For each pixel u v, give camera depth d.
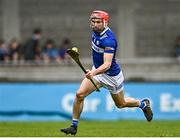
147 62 53.81
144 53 61.66
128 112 44.50
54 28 62.59
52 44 56.09
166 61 55.88
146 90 45.28
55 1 62.75
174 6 62.16
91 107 44.44
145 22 61.75
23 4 62.53
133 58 61.41
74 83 45.84
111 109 44.44
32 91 45.16
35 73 53.00
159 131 32.50
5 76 52.56
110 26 61.81
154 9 61.94
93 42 25.33
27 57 53.72
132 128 35.19
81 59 61.12
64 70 53.09
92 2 62.44
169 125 37.47
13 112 45.06
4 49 54.62
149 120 28.52
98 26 24.78
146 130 33.41
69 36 62.47
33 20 62.59
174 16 62.06
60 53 54.97
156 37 61.81
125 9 61.66
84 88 25.48
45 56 54.09
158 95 45.22
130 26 61.53
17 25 62.28
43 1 62.88
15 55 53.94
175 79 53.38
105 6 62.12
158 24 61.94
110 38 24.94
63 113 44.97
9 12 62.22
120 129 34.44
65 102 44.97
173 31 61.94
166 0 62.06
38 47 54.66
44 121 42.91
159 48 61.75
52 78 52.94
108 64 24.83
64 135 30.17
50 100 45.09
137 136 29.52
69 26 62.53
